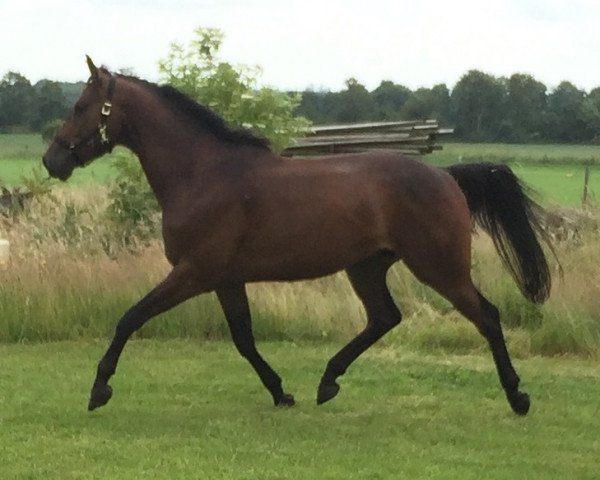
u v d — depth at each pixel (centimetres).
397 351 1023
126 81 727
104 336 1073
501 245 757
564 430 721
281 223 705
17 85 4128
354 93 4019
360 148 1664
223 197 701
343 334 1082
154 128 720
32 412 743
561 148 4691
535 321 1073
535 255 754
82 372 896
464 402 802
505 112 4938
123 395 808
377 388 848
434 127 1845
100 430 695
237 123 1272
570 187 2894
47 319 1064
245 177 708
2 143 3744
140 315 704
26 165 2975
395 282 1164
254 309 1084
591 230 1368
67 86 4088
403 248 725
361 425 723
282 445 663
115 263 1136
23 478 587
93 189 1602
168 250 713
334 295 1125
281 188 708
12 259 1136
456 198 729
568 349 1024
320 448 658
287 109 1304
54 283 1095
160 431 695
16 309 1063
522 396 752
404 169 727
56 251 1166
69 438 675
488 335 739
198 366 928
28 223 1289
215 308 1080
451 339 1047
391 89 4606
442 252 721
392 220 721
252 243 706
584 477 610
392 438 688
